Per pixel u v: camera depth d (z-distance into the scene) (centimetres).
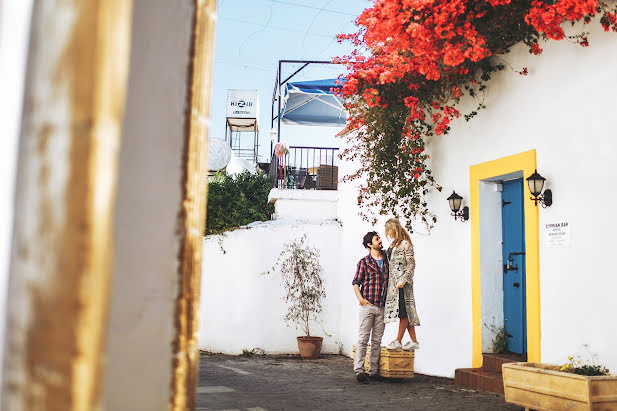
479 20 638
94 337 47
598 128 580
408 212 914
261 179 1479
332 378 795
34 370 46
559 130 631
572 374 496
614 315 549
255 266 1166
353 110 868
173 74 100
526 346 714
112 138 50
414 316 768
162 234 97
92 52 49
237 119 2062
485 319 756
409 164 858
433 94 794
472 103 788
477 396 645
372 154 890
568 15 553
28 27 53
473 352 768
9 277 48
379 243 775
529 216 668
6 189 52
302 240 1182
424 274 876
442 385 732
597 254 572
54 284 47
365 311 765
